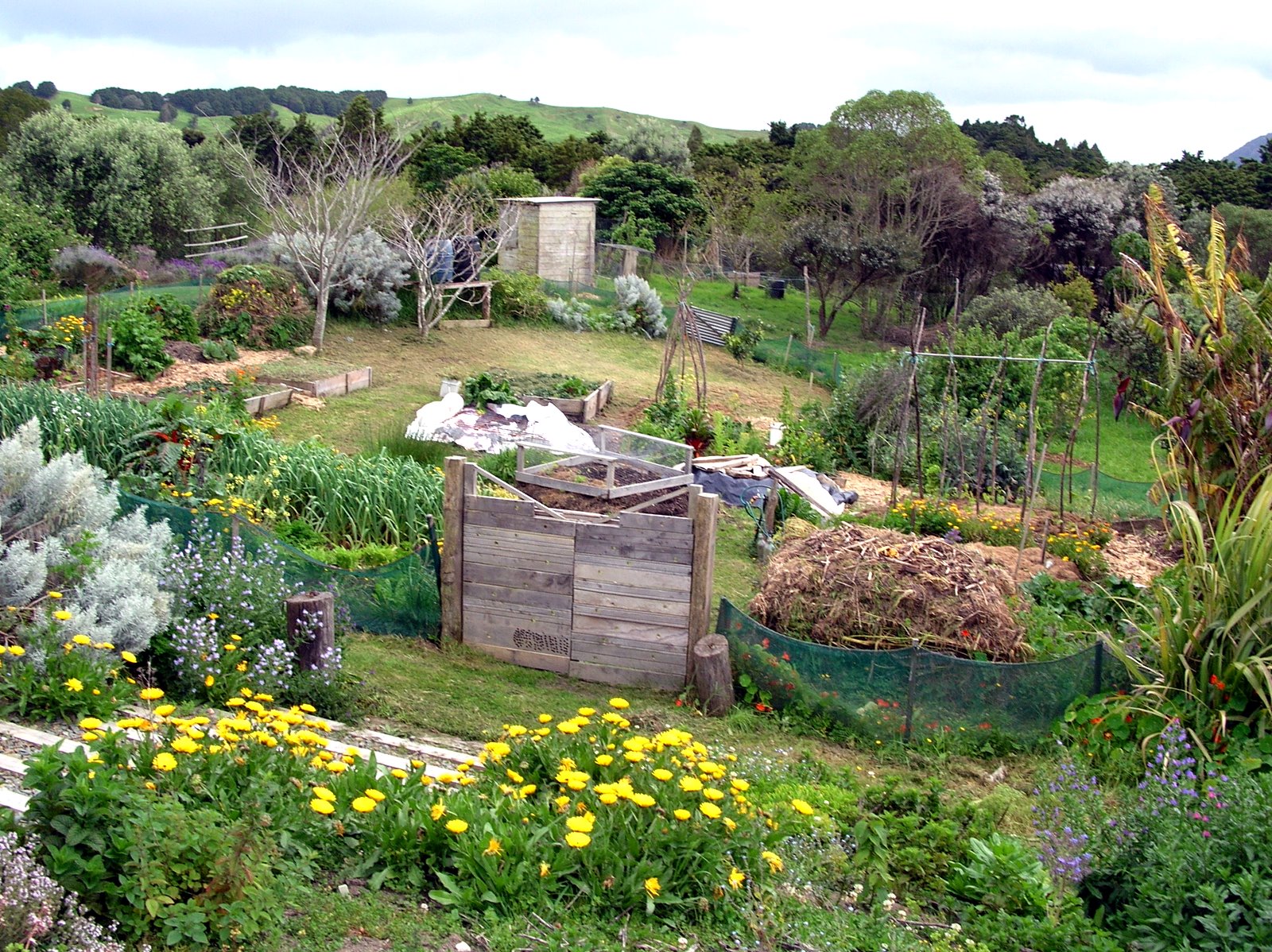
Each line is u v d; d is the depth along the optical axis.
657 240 42.44
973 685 8.05
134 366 16.27
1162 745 7.21
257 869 3.97
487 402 17.39
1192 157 55.16
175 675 6.97
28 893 3.37
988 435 17.95
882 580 9.27
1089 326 26.62
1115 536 14.86
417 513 11.54
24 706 5.70
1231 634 7.55
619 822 4.66
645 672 8.88
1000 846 5.46
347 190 20.56
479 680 8.58
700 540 8.62
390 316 22.28
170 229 32.62
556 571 9.00
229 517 8.75
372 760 4.91
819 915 4.71
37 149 30.86
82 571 6.87
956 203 38.38
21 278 20.19
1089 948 4.79
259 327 19.44
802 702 8.34
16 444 7.18
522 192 37.66
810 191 40.12
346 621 9.13
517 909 4.28
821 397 24.91
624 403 20.19
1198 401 9.55
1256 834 5.12
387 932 4.07
